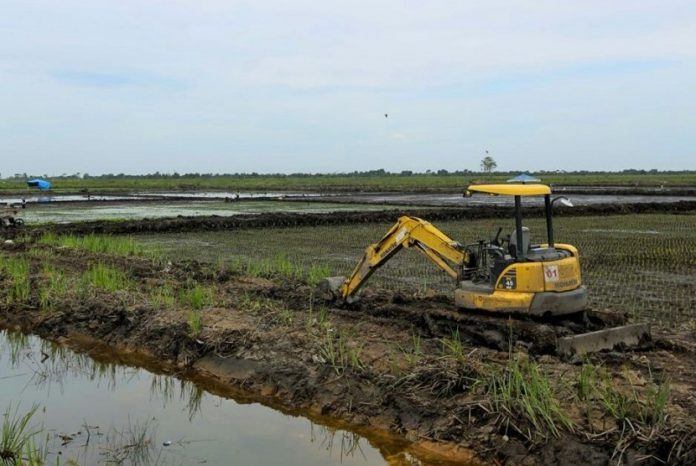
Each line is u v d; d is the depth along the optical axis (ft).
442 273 55.93
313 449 24.43
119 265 58.59
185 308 39.91
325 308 39.65
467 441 23.21
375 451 24.26
